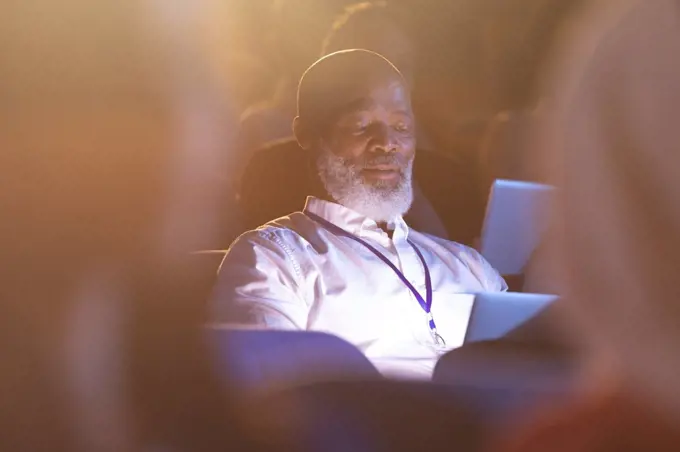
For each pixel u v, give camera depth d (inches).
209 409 78.1
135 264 105.7
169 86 154.3
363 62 131.1
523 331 87.8
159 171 139.8
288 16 204.5
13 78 143.5
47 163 125.8
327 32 204.5
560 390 70.2
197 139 159.0
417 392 72.3
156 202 133.7
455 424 71.7
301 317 118.5
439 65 271.3
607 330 62.7
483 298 87.7
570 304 64.8
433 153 184.5
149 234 121.3
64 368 85.0
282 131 204.4
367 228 127.0
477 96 269.4
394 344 120.7
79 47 145.5
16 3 145.9
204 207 160.4
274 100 209.0
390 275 123.4
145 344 82.8
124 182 130.8
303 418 73.1
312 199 129.3
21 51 143.6
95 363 84.7
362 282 122.3
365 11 186.1
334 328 120.4
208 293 120.6
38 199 116.6
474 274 136.3
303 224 127.3
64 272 97.5
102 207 121.1
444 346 121.3
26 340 87.2
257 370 79.0
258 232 123.0
